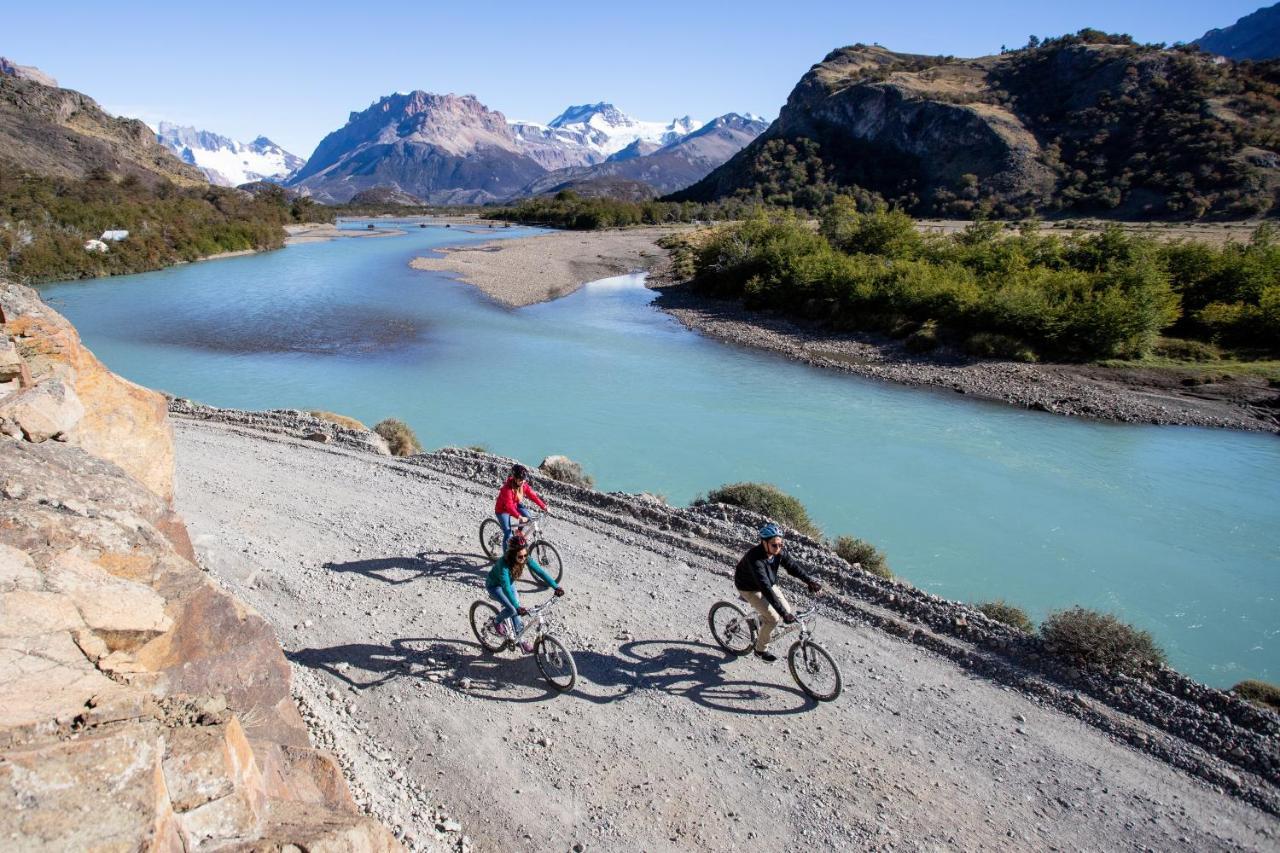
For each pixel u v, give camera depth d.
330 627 9.80
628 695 8.54
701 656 9.39
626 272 75.75
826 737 7.90
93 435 8.46
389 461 17.72
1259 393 29.95
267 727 5.26
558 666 8.56
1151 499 20.25
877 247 57.34
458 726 7.91
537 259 83.38
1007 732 8.05
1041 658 9.27
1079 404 29.66
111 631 4.46
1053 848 6.49
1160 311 35.78
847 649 9.66
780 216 69.50
